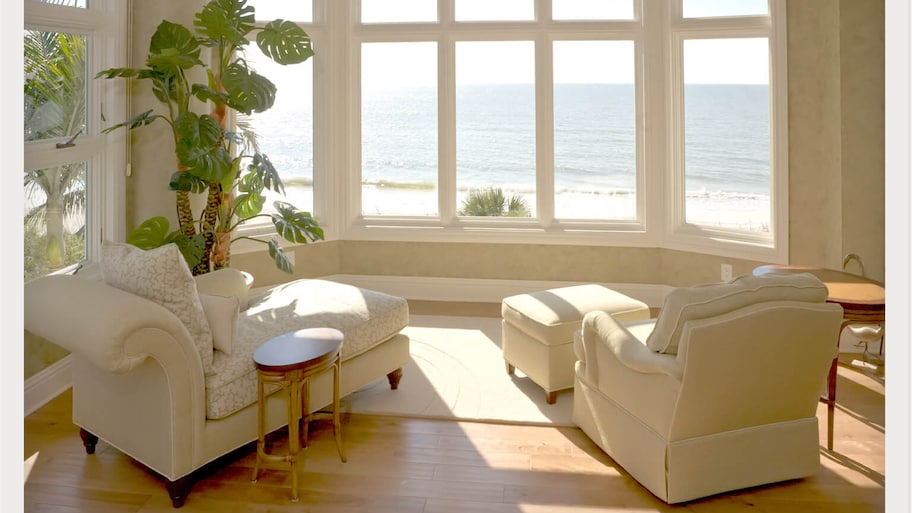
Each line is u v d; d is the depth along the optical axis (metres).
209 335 2.74
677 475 2.54
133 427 2.72
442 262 5.72
